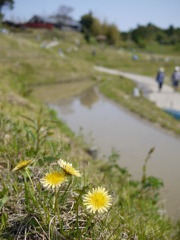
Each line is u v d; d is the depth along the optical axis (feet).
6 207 6.44
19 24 253.85
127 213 8.58
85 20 292.81
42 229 5.73
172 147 31.65
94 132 35.88
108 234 6.26
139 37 324.19
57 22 279.28
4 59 92.89
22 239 5.79
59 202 6.43
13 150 9.08
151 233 7.50
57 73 94.17
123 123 41.60
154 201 15.94
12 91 39.52
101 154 26.63
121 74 122.11
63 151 9.77
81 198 6.42
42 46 131.54
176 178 23.47
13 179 7.35
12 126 11.40
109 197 5.03
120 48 260.83
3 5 226.79
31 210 6.16
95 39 274.98
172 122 41.91
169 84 89.40
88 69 112.78
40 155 8.75
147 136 35.42
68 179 7.33
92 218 5.94
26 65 90.89
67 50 185.78
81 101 60.44
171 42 346.95
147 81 101.96
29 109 30.45
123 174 18.53
